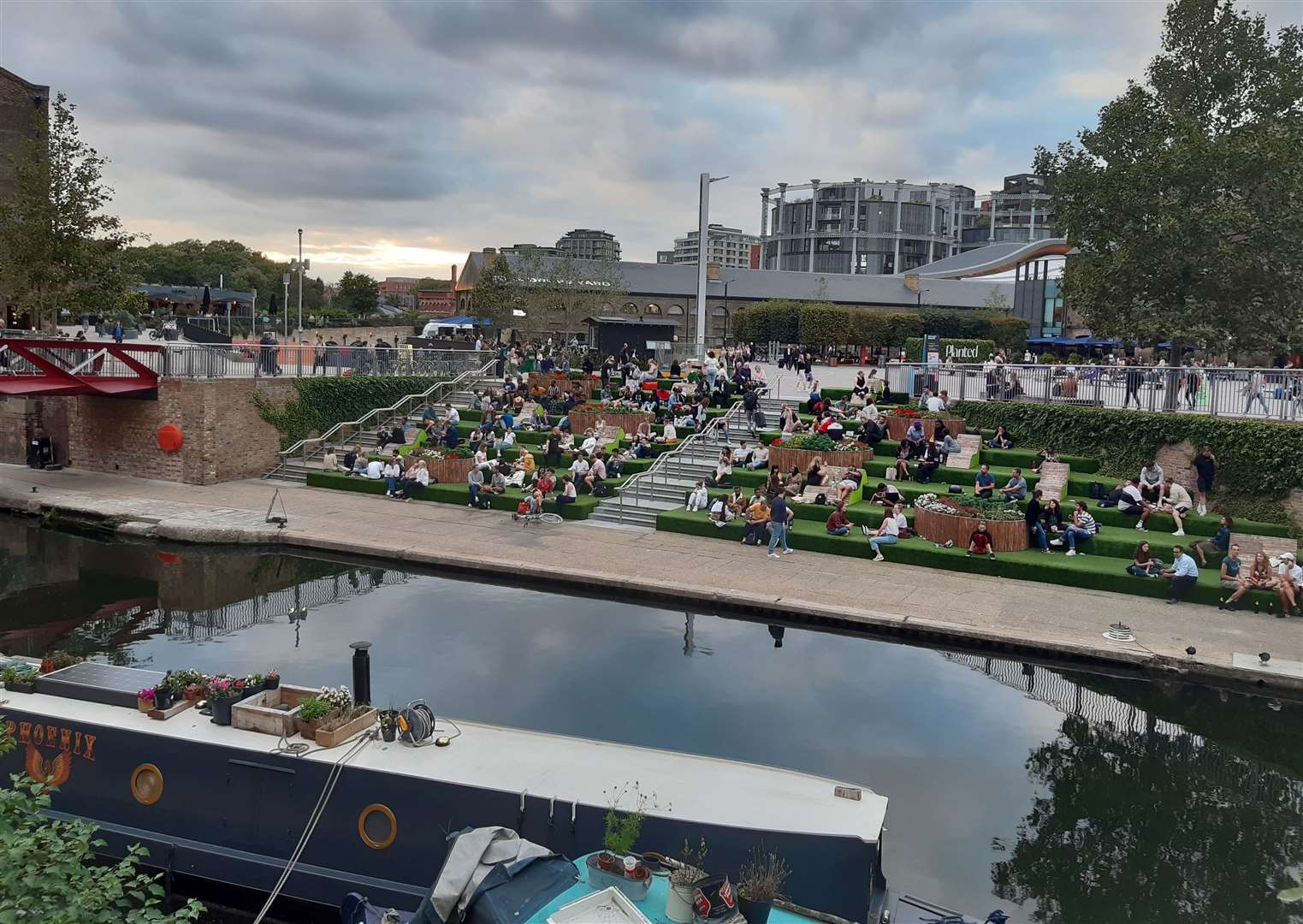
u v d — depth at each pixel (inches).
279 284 4751.5
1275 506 995.3
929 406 1316.4
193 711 494.6
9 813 316.2
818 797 429.7
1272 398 1050.7
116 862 468.4
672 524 1090.7
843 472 1126.4
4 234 1529.3
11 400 1472.7
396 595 879.1
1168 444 1085.8
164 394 1321.4
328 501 1233.4
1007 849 474.9
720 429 1317.7
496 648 737.0
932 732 605.6
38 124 1640.0
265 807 450.0
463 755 457.4
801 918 357.4
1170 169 1101.1
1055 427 1194.0
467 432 1445.6
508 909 335.9
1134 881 451.2
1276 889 448.5
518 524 1116.5
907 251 7480.3
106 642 748.6
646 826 401.1
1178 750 595.2
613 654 727.1
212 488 1302.9
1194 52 1190.3
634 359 1831.9
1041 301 2293.3
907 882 442.6
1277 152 1058.1
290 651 724.0
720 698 645.9
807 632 793.6
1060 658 727.1
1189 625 783.7
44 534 1109.7
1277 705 663.1
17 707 496.4
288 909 444.1
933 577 924.0
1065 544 962.7
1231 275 1106.7
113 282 1610.5
